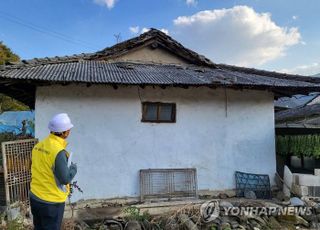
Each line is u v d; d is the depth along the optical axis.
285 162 9.11
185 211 5.94
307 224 6.18
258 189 7.88
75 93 6.98
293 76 8.55
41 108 6.76
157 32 8.96
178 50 9.30
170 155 7.52
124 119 7.25
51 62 7.59
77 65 7.88
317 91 8.03
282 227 6.04
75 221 5.73
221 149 7.89
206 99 7.86
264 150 8.19
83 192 6.88
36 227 3.64
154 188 7.25
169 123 7.57
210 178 7.75
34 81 6.14
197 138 7.73
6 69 6.32
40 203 3.51
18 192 5.90
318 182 7.18
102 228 5.52
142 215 6.21
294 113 11.27
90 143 7.01
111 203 6.97
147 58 9.29
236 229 5.64
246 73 9.30
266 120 8.27
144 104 7.46
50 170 3.51
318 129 8.18
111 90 7.20
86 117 7.02
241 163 8.01
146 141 7.38
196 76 7.60
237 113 8.08
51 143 3.55
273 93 8.39
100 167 7.04
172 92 7.60
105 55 8.84
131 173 7.22
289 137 8.25
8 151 5.73
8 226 5.11
